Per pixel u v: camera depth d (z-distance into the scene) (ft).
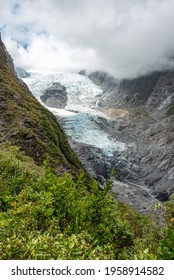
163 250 22.18
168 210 49.98
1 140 177.58
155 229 50.08
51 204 41.57
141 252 23.93
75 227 40.34
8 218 34.86
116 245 45.80
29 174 57.21
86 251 25.82
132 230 57.36
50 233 33.88
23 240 25.79
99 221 45.27
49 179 52.47
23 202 41.50
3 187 52.54
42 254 23.82
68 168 175.52
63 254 23.91
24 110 222.48
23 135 184.75
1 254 23.97
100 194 47.01
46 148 182.80
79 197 50.57
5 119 201.87
